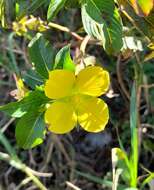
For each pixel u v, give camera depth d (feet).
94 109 0.64
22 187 1.26
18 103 0.64
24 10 0.77
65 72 0.62
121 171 0.92
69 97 0.64
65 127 0.64
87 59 0.81
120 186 1.00
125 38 0.78
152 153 1.18
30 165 1.25
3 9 0.79
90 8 0.66
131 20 0.71
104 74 0.63
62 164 1.25
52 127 0.64
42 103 0.65
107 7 0.66
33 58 0.67
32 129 0.65
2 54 1.22
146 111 1.16
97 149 1.26
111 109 1.20
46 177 1.25
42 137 0.66
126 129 1.19
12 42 1.22
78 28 1.13
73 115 0.64
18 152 1.28
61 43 1.11
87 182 1.24
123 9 0.70
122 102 1.19
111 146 1.23
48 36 1.14
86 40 0.83
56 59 0.64
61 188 1.24
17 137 0.65
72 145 1.26
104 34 0.66
